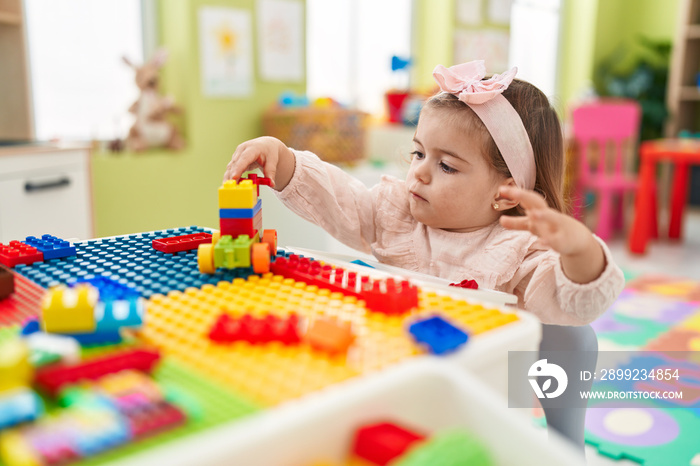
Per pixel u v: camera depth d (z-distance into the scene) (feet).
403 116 9.12
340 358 1.19
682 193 10.12
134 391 1.00
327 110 7.14
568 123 11.64
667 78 13.16
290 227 3.70
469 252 2.72
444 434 0.98
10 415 0.88
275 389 1.05
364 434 0.97
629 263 8.71
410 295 1.47
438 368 1.10
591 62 13.69
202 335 1.30
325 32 9.46
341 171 3.24
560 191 2.99
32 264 1.98
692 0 12.02
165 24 7.23
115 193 6.62
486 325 1.36
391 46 10.57
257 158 2.70
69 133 6.86
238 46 7.42
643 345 5.42
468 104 2.60
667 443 3.80
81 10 6.77
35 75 6.54
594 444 3.80
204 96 7.23
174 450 0.84
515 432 0.97
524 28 12.85
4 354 1.01
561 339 2.56
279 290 1.67
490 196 2.68
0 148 4.86
